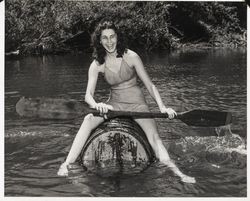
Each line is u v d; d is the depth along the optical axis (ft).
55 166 12.04
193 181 10.70
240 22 84.84
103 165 11.85
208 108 20.13
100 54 12.71
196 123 12.78
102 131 12.07
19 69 37.60
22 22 55.67
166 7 75.15
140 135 12.20
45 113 11.94
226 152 13.16
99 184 10.58
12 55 53.42
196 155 12.95
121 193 10.05
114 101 13.09
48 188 10.42
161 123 17.43
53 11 59.21
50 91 25.02
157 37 71.10
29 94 23.93
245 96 23.29
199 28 80.89
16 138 14.84
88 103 12.45
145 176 11.04
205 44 78.95
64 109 11.94
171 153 13.19
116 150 12.06
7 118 17.87
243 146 13.80
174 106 20.85
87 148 12.09
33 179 11.02
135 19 68.74
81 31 63.36
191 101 22.18
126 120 12.65
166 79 31.89
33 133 15.51
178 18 80.53
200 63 45.14
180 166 11.96
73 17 62.59
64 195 9.98
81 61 46.32
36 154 13.12
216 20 83.61
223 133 15.46
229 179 10.89
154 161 12.09
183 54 60.59
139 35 69.97
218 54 58.59
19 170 11.68
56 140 14.67
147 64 45.09
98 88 26.99
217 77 32.48
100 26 12.47
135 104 12.91
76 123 17.19
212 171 11.50
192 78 32.22
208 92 25.05
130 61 12.76
